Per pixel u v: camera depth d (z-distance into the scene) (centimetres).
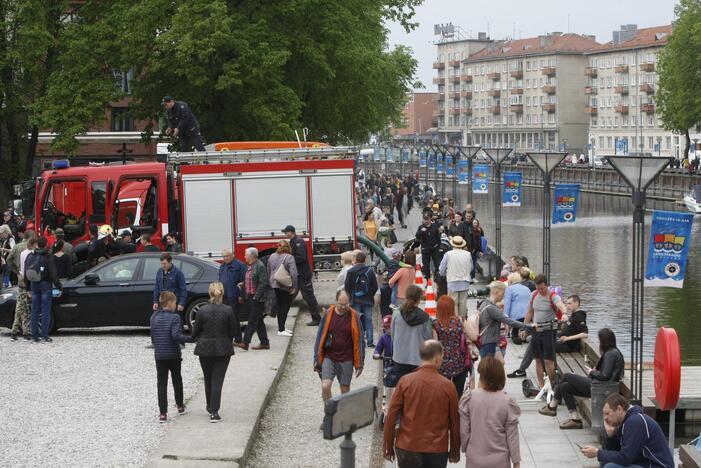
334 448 2380
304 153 4481
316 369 2506
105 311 3597
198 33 6431
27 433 2331
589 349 3152
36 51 7462
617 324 5034
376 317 4459
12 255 3741
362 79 7456
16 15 7694
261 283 3412
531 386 2914
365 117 7844
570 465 2256
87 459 2127
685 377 3028
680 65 16038
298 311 4362
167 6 6638
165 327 2439
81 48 6844
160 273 3331
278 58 6569
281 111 6738
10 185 8581
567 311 3328
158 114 6956
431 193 11838
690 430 2756
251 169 4469
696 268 7556
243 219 4475
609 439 1842
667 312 5491
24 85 8019
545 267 4631
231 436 2294
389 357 2598
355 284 3559
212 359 2428
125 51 6650
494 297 2753
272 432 2517
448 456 1772
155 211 4669
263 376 2972
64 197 4744
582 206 14712
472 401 1708
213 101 6875
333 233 4488
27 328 3581
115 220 4697
